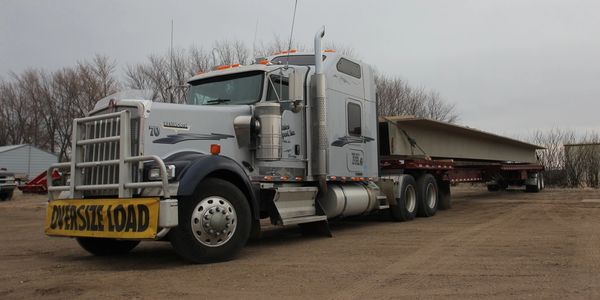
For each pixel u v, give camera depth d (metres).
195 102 8.43
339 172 9.19
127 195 5.94
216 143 7.09
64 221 6.42
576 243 7.48
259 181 7.55
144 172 6.10
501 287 4.72
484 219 11.44
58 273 5.69
